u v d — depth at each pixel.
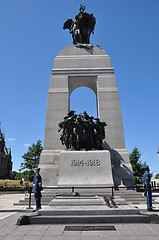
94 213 7.51
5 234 5.89
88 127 17.48
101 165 15.65
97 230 6.23
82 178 15.20
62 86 23.59
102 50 25.89
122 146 20.86
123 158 20.03
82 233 5.92
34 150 58.97
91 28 28.67
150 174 10.27
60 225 6.86
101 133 17.94
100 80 23.88
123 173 19.06
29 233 5.96
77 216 7.25
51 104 22.66
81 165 15.69
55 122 21.86
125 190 15.23
